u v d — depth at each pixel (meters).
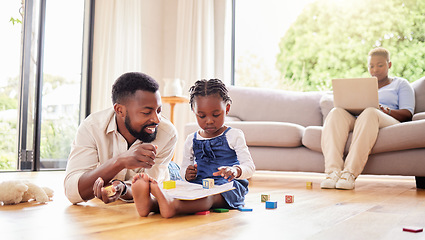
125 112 1.48
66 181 1.55
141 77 1.48
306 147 2.99
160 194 1.25
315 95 3.69
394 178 3.83
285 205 1.67
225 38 4.84
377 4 5.80
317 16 6.39
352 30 6.13
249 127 3.05
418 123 2.50
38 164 4.17
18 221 1.24
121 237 1.00
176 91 4.12
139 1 4.75
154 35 5.14
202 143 1.62
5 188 1.59
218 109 1.55
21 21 4.18
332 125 2.67
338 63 6.29
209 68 4.81
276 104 3.71
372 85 2.64
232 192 1.51
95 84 4.54
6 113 4.21
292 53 6.52
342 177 2.49
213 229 1.11
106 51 4.49
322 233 1.07
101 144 1.61
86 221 1.23
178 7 4.96
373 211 1.50
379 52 3.11
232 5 5.03
